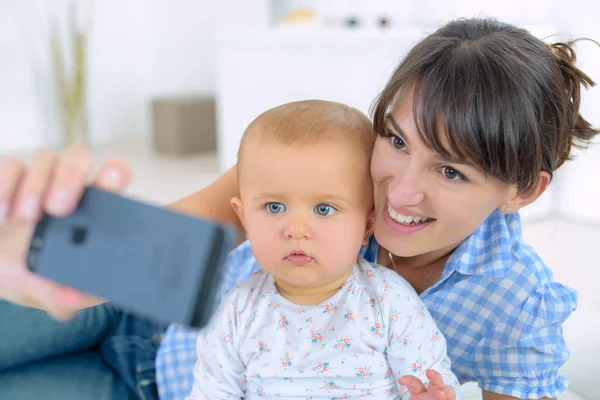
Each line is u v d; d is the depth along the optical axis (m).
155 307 0.46
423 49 0.82
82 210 0.48
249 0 5.42
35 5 5.36
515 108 0.77
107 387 1.24
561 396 1.27
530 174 0.81
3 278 0.52
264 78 3.94
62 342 1.28
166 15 5.99
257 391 0.86
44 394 1.19
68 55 5.57
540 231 2.75
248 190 0.84
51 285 0.51
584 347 1.51
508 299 0.92
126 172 0.50
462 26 0.85
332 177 0.81
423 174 0.80
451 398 0.68
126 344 1.33
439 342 0.86
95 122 5.89
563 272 2.23
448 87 0.76
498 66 0.78
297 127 0.83
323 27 4.39
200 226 0.47
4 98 5.30
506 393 0.92
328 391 0.84
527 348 0.91
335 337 0.84
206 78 5.91
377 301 0.86
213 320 0.89
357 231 0.84
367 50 3.43
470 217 0.82
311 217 0.81
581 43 2.99
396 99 0.81
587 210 2.96
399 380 0.72
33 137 5.49
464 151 0.76
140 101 6.15
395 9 4.18
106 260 0.47
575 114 0.91
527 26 3.12
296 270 0.82
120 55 5.98
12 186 0.47
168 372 1.15
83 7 5.61
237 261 1.18
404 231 0.83
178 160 4.86
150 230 0.47
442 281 0.95
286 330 0.86
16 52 5.31
